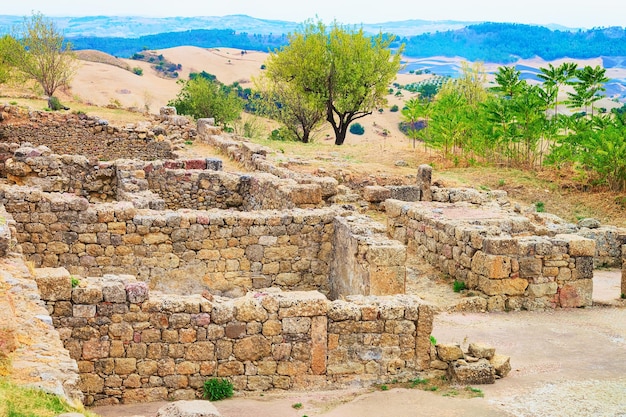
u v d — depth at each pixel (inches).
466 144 1578.5
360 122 4702.3
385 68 2144.4
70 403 363.3
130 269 796.6
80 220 786.8
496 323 762.2
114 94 5182.1
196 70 7258.9
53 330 451.2
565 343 701.9
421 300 592.7
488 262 810.2
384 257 711.1
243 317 552.4
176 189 1094.4
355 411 517.3
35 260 784.3
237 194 1104.8
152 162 1111.0
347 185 1327.5
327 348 565.9
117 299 541.0
